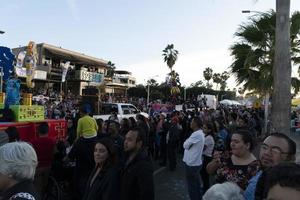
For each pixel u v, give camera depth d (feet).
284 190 4.98
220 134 32.24
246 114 65.05
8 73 39.40
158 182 36.55
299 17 48.78
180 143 57.36
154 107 88.99
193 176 25.57
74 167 24.89
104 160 15.03
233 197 7.98
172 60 254.27
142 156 14.75
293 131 100.73
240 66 52.06
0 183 9.08
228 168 13.57
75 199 24.00
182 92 256.32
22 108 29.71
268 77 48.06
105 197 14.56
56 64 169.17
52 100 118.83
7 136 18.10
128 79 282.15
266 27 49.19
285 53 23.66
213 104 148.77
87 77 173.99
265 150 11.13
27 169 9.14
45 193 25.22
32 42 45.16
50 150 25.21
